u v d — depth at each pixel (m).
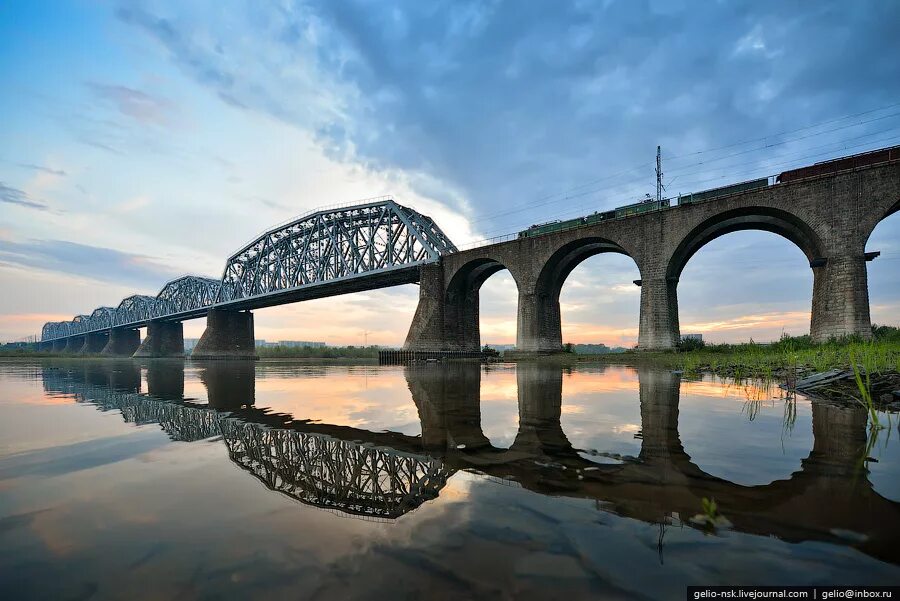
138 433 7.49
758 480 4.09
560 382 15.93
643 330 38.19
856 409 8.23
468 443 6.19
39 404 12.10
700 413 8.14
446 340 57.31
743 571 2.45
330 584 2.40
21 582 2.45
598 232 42.03
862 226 28.42
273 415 9.41
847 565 2.49
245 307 99.94
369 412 9.61
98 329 167.88
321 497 3.96
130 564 2.68
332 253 76.44
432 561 2.65
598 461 4.95
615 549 2.75
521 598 2.22
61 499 3.99
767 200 32.12
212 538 3.07
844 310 28.41
